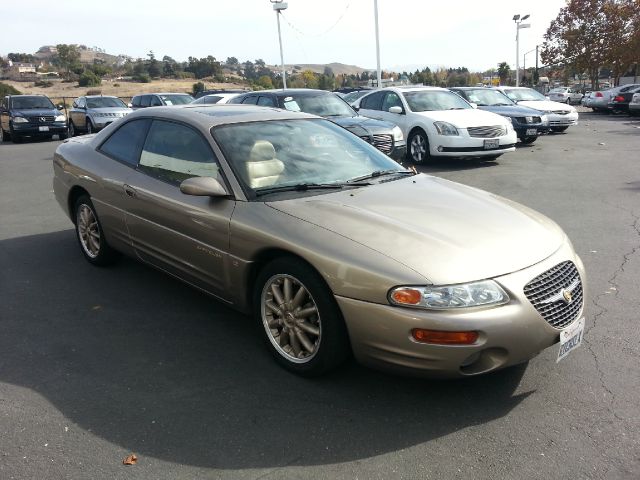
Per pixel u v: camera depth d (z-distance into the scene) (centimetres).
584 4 3994
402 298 288
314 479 257
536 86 6359
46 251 605
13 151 1722
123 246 487
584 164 1146
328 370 330
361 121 1048
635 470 260
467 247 308
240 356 372
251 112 457
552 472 260
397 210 349
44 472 263
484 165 1164
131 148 480
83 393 329
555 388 328
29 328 416
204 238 384
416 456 272
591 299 454
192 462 269
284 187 382
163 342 392
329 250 312
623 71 4166
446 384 334
